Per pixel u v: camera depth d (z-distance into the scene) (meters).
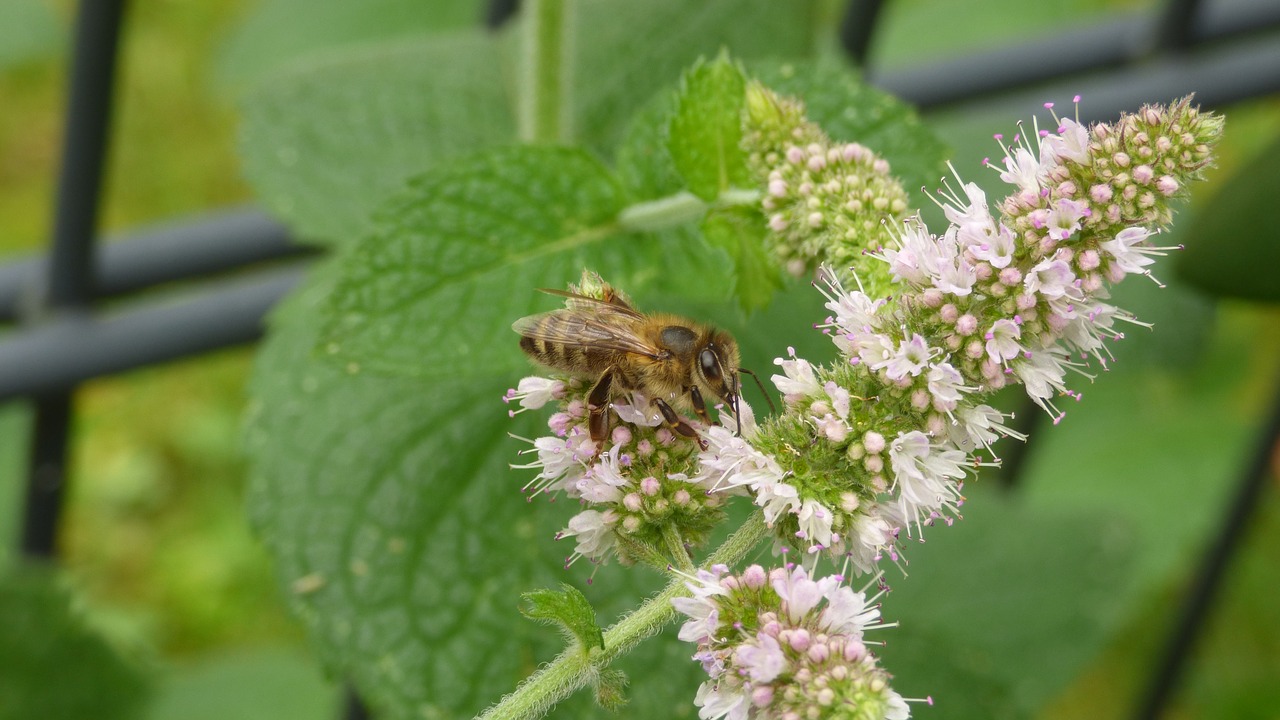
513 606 0.19
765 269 0.18
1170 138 0.16
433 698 0.18
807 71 0.19
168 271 0.21
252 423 0.19
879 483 0.17
